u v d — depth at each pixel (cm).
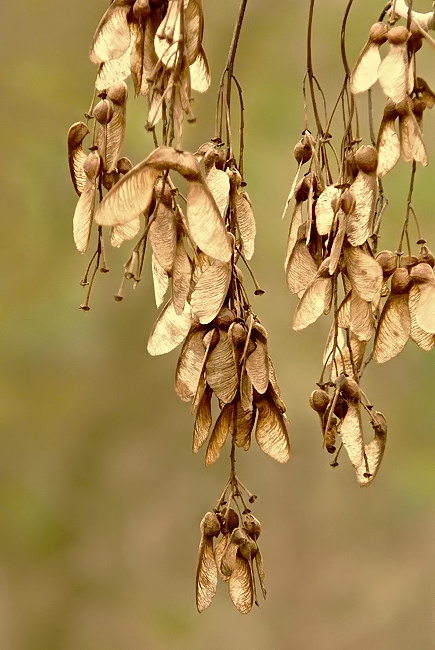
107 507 271
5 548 266
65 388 261
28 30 248
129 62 131
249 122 254
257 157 255
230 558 130
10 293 249
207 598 131
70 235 247
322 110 250
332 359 133
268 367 130
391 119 129
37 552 268
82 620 269
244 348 129
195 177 124
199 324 130
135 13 129
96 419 267
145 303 255
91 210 131
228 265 129
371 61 129
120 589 273
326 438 132
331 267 128
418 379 269
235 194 132
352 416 131
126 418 268
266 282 268
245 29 251
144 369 263
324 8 254
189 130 230
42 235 246
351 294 131
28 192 244
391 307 131
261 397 131
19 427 263
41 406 260
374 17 252
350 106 133
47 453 266
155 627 273
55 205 246
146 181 124
